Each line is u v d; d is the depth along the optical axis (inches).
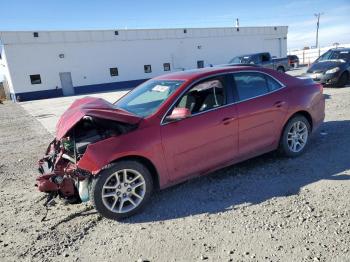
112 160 147.4
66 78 1304.1
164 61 1518.2
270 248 121.0
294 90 205.6
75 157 153.3
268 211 147.8
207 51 1617.9
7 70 1233.4
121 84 1427.2
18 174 238.4
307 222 135.5
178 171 165.8
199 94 175.0
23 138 385.7
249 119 184.1
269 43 1804.9
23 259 128.2
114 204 151.3
